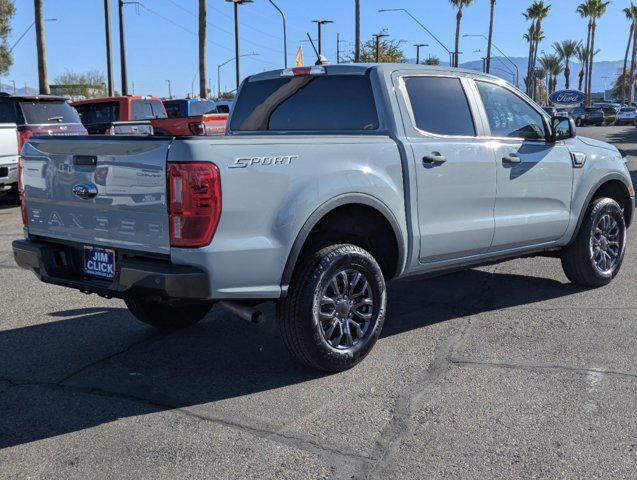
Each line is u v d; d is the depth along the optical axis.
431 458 3.29
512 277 6.91
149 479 3.15
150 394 4.11
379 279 4.48
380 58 59.84
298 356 4.27
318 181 4.12
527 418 3.69
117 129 14.26
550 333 5.10
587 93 84.56
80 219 4.20
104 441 3.51
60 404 3.97
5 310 5.92
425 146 4.78
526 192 5.54
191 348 4.95
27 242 4.57
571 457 3.28
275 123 5.39
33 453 3.40
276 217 3.95
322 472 3.18
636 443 3.40
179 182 3.66
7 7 32.88
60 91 54.94
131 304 5.17
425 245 4.81
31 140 4.46
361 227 4.61
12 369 4.54
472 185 5.08
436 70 5.14
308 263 4.16
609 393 3.99
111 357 4.76
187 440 3.51
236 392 4.12
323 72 5.13
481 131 5.25
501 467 3.20
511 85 5.69
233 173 3.77
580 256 6.19
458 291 6.40
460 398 3.96
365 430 3.59
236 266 3.82
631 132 38.47
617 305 5.80
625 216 6.74
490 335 5.09
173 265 3.77
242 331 5.33
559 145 5.89
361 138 4.46
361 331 4.46
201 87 32.81
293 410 3.85
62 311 5.89
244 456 3.34
